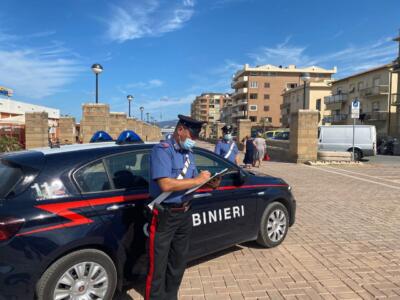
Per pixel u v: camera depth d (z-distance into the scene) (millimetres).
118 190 3535
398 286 4016
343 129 20922
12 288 2846
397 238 5699
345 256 4902
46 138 16266
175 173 3127
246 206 4715
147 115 56375
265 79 91688
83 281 3189
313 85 61500
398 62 40469
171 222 3107
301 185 11109
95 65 15758
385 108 44094
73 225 3127
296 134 18391
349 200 8758
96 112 15820
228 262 4668
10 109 47094
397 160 23250
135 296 3781
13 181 3137
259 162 16656
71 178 3311
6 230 2830
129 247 3465
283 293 3838
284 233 5344
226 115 116188
